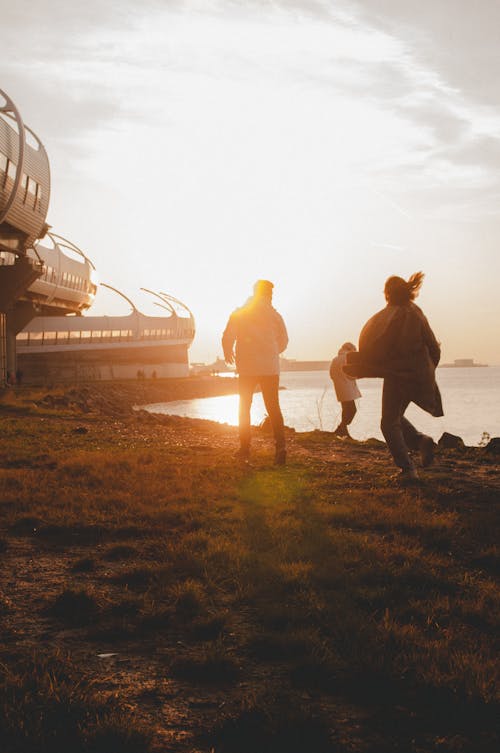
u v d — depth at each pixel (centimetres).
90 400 4481
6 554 461
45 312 10144
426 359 714
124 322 13012
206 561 416
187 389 11594
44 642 313
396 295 719
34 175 5166
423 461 748
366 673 267
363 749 222
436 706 247
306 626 321
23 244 5422
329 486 699
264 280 861
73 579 405
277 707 244
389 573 391
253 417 4925
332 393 10188
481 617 329
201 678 274
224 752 222
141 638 318
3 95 4594
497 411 4900
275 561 418
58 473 768
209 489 662
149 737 226
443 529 501
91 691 258
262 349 847
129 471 783
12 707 241
